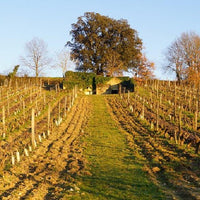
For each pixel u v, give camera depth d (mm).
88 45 90812
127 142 30562
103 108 52281
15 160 24531
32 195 16484
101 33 92062
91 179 19719
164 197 16203
